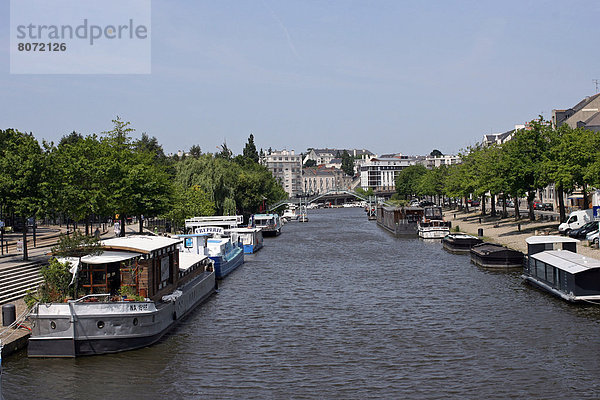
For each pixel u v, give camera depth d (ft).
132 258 105.19
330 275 182.70
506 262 181.98
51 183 152.66
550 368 89.04
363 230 385.70
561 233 215.51
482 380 85.05
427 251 242.99
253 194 377.71
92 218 279.90
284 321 122.21
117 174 189.78
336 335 110.83
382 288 156.87
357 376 88.07
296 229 410.11
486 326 113.29
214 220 264.52
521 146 230.68
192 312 130.82
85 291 101.96
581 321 112.78
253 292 155.53
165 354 98.22
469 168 360.07
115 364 91.97
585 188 220.02
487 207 474.49
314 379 87.04
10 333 97.35
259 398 80.02
